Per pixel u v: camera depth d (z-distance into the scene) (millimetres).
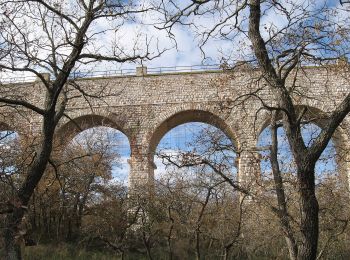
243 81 32812
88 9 14555
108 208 30484
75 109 37406
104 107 37969
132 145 37281
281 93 12602
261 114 33969
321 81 34969
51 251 28109
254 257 23141
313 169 11820
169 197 25109
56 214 32062
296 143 12062
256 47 12750
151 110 37844
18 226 13156
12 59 13859
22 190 13727
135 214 28625
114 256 27938
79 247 29562
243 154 24938
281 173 16125
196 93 37344
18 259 13219
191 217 22984
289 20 13391
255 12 12695
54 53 14391
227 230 21438
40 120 35969
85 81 38500
